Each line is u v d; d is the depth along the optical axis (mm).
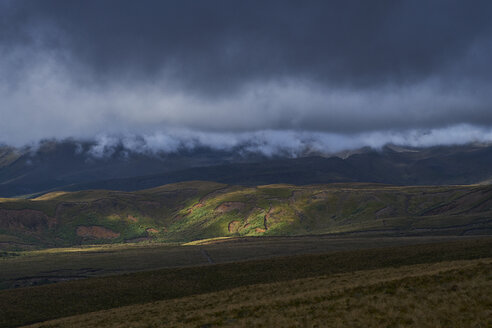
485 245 88188
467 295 36000
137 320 50906
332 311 37719
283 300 46000
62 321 59750
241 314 42625
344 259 93812
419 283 43062
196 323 41656
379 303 37656
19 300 82562
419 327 30125
